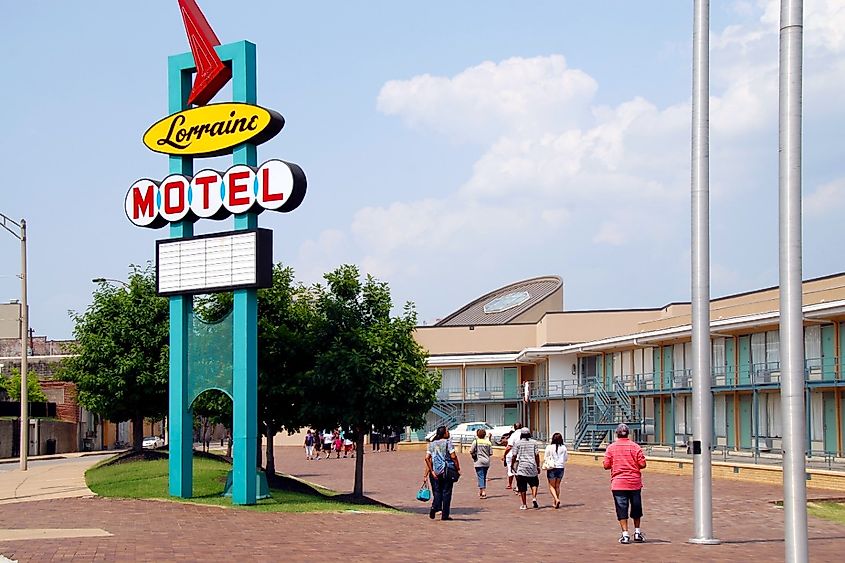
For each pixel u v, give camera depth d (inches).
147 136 917.8
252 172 857.5
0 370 3366.1
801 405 494.9
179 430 908.0
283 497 946.1
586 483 1379.2
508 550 637.9
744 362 1729.8
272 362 1017.5
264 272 860.0
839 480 1167.6
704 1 703.1
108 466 1385.3
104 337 1531.7
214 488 986.7
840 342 1492.4
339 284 1037.8
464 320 3555.6
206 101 915.4
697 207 703.1
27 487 1083.9
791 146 506.9
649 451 1797.5
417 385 1006.4
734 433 1754.4
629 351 2213.3
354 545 642.2
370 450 2600.9
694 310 700.0
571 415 2502.5
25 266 1545.3
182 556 564.4
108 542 617.0
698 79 703.7
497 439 2491.4
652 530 803.4
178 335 909.2
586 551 636.7
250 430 865.5
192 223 911.0
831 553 649.0
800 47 508.4
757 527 818.2
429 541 681.6
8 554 564.1
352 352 989.8
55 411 2704.2
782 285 503.8
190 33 903.1
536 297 3376.0
